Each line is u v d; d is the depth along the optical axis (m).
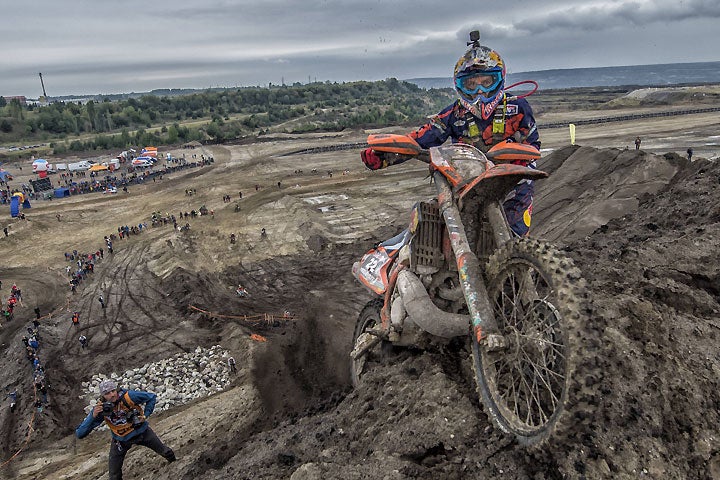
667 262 6.26
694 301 5.34
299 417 6.60
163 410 24.69
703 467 3.30
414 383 4.54
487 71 4.67
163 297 38.72
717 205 8.62
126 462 10.98
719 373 4.04
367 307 6.26
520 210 4.70
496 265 3.65
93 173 85.69
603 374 2.72
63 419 25.20
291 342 27.06
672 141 68.31
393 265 5.68
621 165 30.62
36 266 45.81
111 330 34.22
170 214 57.78
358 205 55.81
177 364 29.09
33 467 21.36
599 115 118.06
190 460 7.78
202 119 189.50
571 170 33.25
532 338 3.29
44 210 62.25
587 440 3.40
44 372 28.70
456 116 4.91
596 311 2.90
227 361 28.47
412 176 67.12
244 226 51.72
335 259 42.38
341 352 18.89
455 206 4.10
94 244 50.28
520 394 3.66
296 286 38.38
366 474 3.63
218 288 39.19
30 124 159.12
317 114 186.12
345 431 4.55
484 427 3.79
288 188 65.25
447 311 4.63
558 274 3.04
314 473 3.79
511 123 4.76
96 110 174.88
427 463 3.69
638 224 10.15
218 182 72.31
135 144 125.56
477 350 3.84
